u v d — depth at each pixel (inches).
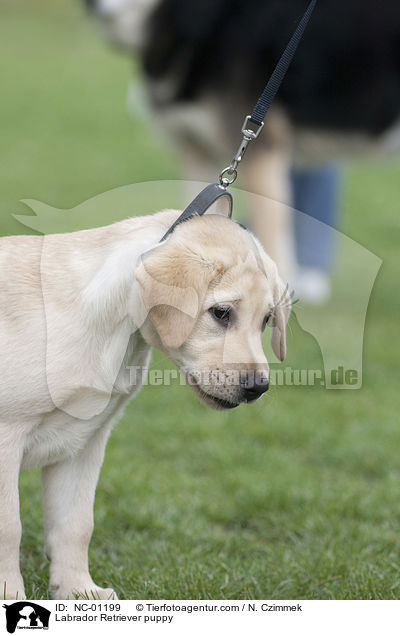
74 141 1032.2
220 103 503.8
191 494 311.3
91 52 1616.6
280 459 351.9
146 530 279.7
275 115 513.7
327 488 319.9
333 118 525.0
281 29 498.0
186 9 502.9
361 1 509.4
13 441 202.1
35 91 1283.2
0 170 862.5
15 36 1686.8
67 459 223.5
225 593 229.9
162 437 369.1
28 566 244.5
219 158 529.0
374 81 519.8
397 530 288.0
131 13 515.2
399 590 235.3
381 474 347.9
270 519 294.4
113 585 232.8
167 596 224.8
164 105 519.2
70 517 222.2
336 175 596.1
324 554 258.1
